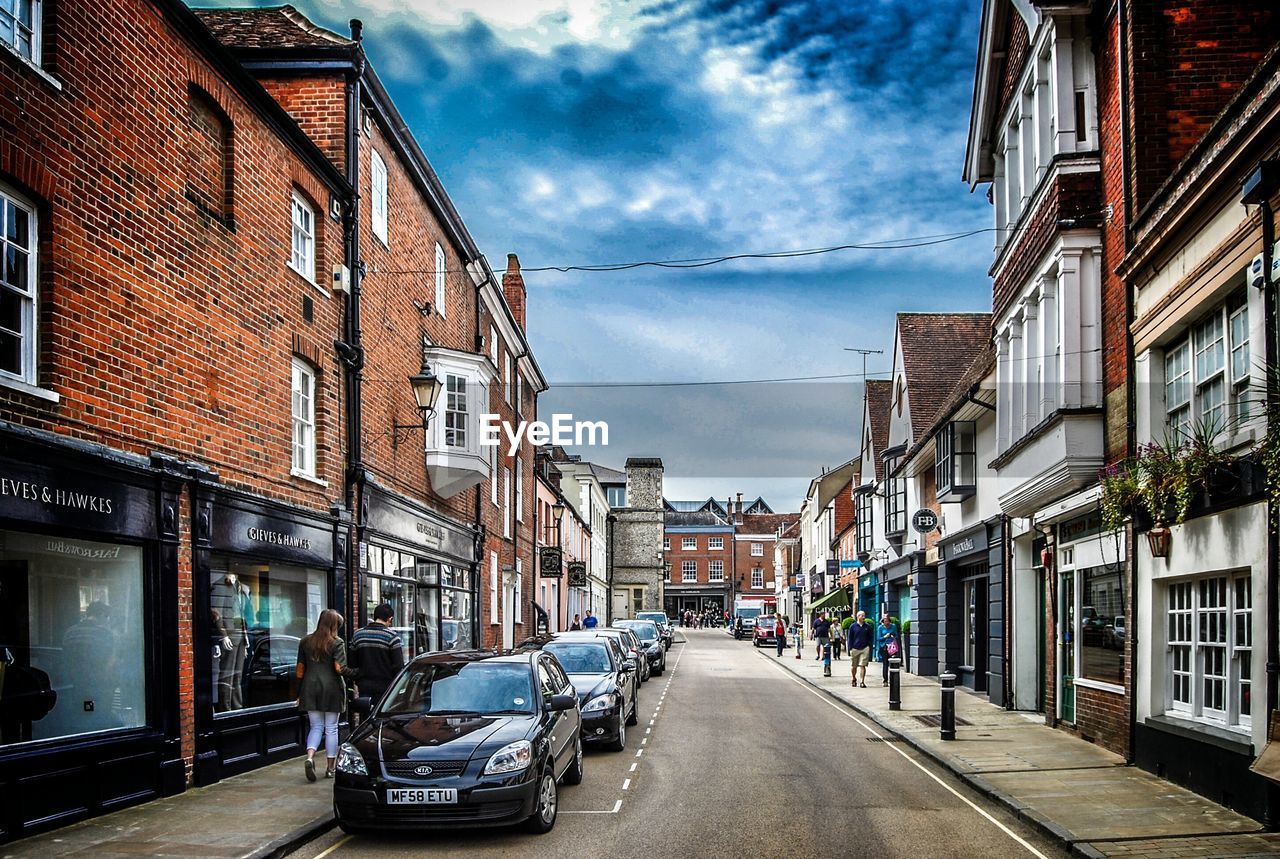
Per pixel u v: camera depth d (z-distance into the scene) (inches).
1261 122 344.5
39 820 321.4
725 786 432.5
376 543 634.8
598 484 2497.5
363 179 620.4
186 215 417.4
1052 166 539.8
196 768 408.2
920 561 1106.7
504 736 342.3
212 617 431.5
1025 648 733.3
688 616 3705.7
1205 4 476.4
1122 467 462.3
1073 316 530.9
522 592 1263.5
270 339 493.4
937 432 933.8
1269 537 342.0
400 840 331.6
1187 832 332.2
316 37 627.8
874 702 802.8
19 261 324.2
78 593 351.3
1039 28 568.7
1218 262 383.2
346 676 444.8
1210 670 411.8
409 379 675.4
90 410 350.0
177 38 413.7
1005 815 374.0
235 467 453.1
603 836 336.8
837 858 308.3
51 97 333.4
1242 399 378.0
